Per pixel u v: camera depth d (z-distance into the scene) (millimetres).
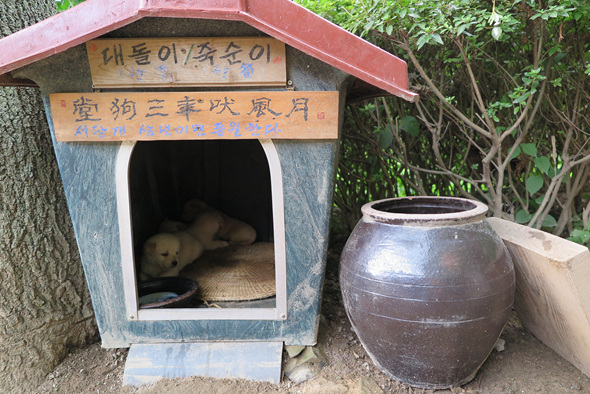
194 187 3771
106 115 1817
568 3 2148
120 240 1993
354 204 3609
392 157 3051
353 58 1707
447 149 3324
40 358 2123
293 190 1931
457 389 1935
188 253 3004
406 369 1897
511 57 2863
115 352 2244
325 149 1880
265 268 2889
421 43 2137
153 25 1721
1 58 1619
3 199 2020
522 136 2631
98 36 1612
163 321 2100
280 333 2111
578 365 2049
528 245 1956
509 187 3268
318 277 2031
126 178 1919
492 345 1864
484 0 2475
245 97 1799
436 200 2256
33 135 2121
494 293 1726
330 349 2211
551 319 2072
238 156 3643
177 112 1812
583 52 2695
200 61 1767
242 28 1737
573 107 2857
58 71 1777
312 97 1800
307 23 1655
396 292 1717
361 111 3254
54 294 2203
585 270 1748
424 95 2887
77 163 1898
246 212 3736
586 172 2930
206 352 2098
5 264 2027
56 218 2213
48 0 2381
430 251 1707
